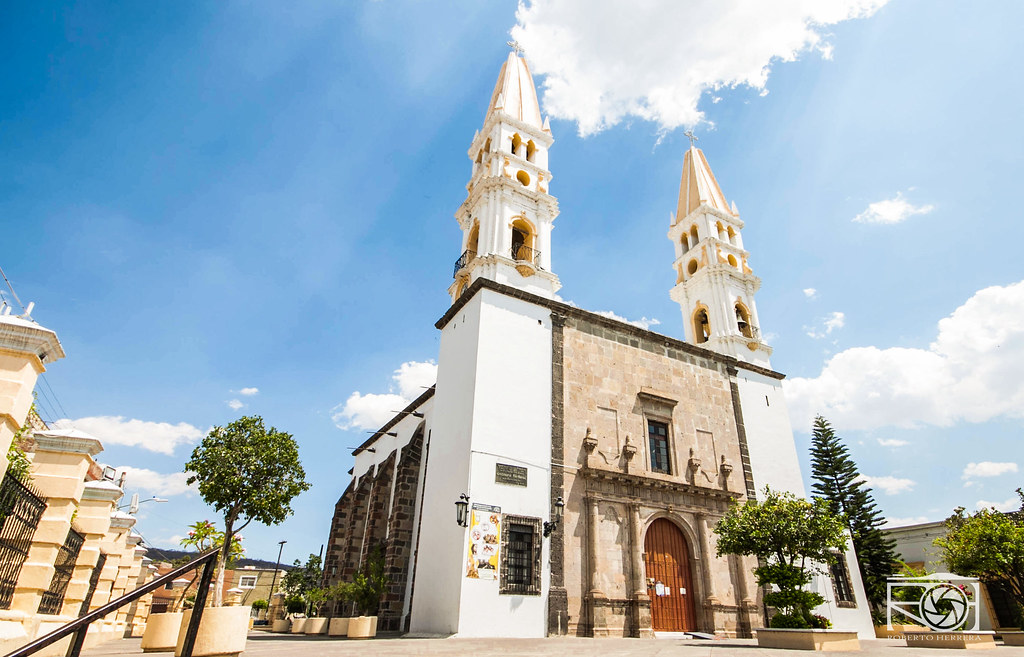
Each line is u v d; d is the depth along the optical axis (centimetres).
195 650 850
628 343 2825
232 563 2425
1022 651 1630
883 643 2170
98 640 1780
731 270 3666
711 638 2220
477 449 2167
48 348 919
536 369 2480
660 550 2419
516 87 3766
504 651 1343
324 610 3028
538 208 3125
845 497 4531
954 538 2625
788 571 1820
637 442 2586
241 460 2128
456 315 2725
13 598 1073
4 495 955
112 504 1599
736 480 2809
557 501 2222
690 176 4291
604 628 2091
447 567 2052
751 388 3200
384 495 3122
